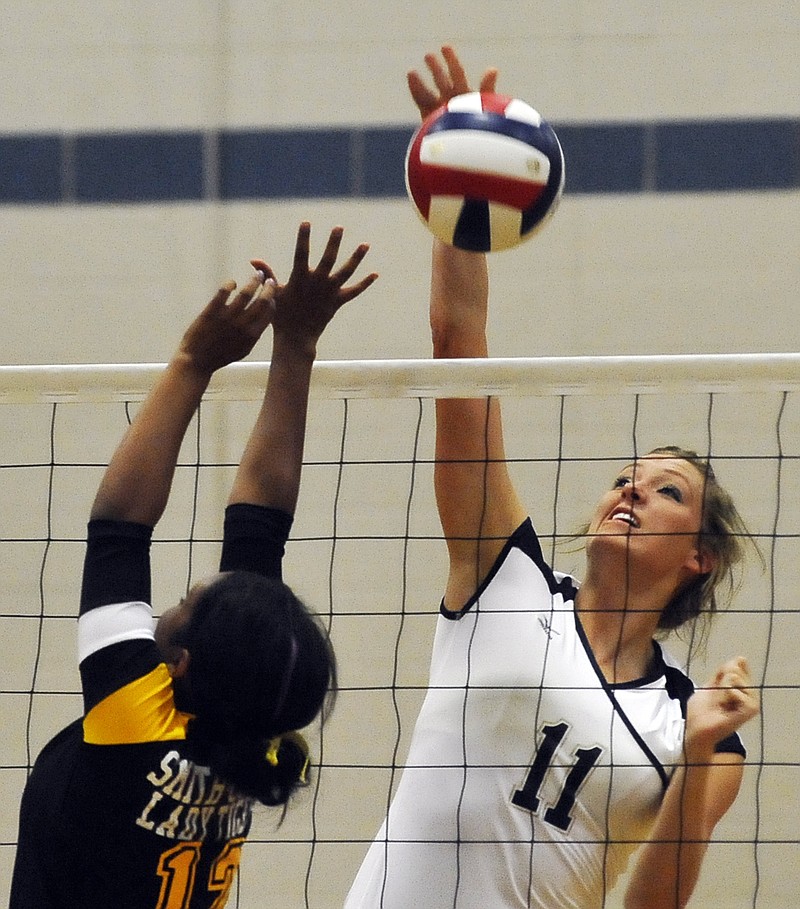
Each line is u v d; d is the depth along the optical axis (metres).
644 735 8.17
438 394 8.05
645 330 17.81
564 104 17.94
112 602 5.97
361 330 17.95
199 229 18.20
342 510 17.61
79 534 17.94
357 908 8.02
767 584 17.08
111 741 5.83
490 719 7.95
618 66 17.91
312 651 5.97
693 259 17.78
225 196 18.19
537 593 8.20
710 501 9.44
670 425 17.38
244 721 5.80
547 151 7.62
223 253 18.17
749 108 17.73
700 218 17.78
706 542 9.37
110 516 6.10
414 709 17.09
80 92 18.33
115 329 18.23
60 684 17.67
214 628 5.81
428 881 7.82
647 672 8.79
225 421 17.66
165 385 6.27
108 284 18.27
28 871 5.99
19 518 18.02
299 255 6.45
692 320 17.77
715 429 17.31
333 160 18.11
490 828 7.86
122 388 8.26
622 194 17.88
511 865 7.84
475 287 8.40
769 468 17.20
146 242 18.25
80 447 18.08
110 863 5.88
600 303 17.89
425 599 17.39
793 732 16.84
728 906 16.78
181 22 18.25
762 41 17.72
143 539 6.11
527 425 17.50
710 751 8.06
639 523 8.99
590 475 17.38
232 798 6.19
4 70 18.39
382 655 17.25
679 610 9.57
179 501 17.59
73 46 18.33
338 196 18.08
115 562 6.04
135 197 18.28
